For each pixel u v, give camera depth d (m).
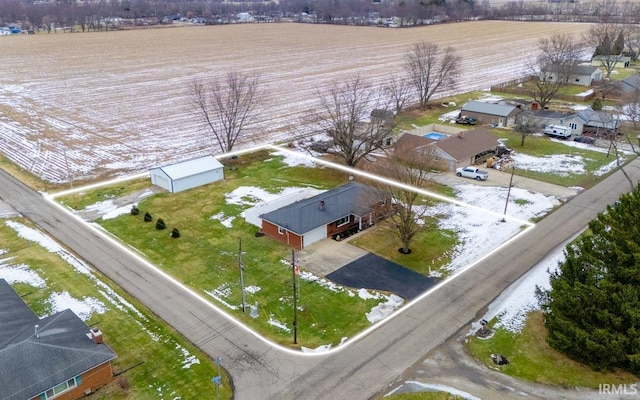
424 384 26.27
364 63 127.31
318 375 27.08
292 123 77.31
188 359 28.34
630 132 67.00
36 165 60.69
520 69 120.38
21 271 37.25
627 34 123.56
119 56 145.62
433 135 69.69
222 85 102.69
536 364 27.58
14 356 24.69
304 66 125.50
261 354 28.73
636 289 25.95
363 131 60.16
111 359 26.50
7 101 94.00
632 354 25.62
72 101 93.69
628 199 28.62
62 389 24.81
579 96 85.94
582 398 25.23
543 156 60.62
